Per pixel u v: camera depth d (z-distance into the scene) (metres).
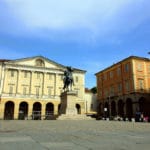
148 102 51.81
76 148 6.68
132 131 12.69
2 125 17.88
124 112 54.31
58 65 69.12
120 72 58.06
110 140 8.57
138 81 52.25
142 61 54.38
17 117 59.34
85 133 11.23
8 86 61.56
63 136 9.77
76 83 70.44
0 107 58.28
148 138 9.31
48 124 19.23
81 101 68.81
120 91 57.28
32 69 65.25
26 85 63.91
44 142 7.85
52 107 65.94
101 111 67.50
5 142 7.79
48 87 66.44
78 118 31.70
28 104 61.78
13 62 63.41
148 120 41.38
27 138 8.92
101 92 68.25
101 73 69.06
